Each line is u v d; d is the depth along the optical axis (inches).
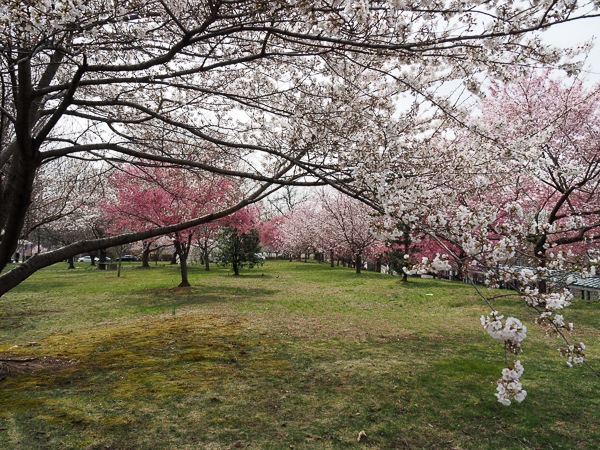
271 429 136.3
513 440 131.1
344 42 113.6
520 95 446.3
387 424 141.6
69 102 144.4
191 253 1302.9
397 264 658.2
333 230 930.7
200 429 134.5
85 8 105.5
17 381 175.8
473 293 494.9
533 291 98.0
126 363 204.4
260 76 199.6
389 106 159.0
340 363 211.6
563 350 98.7
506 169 196.1
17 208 151.9
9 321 338.3
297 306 415.8
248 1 117.1
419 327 312.5
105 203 569.0
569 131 412.2
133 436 128.2
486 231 99.2
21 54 128.4
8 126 238.7
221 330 288.8
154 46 155.4
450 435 134.3
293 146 152.5
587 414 149.9
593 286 412.2
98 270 1055.6
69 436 126.4
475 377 189.6
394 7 102.3
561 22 101.4
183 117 224.4
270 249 1914.4
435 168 159.2
